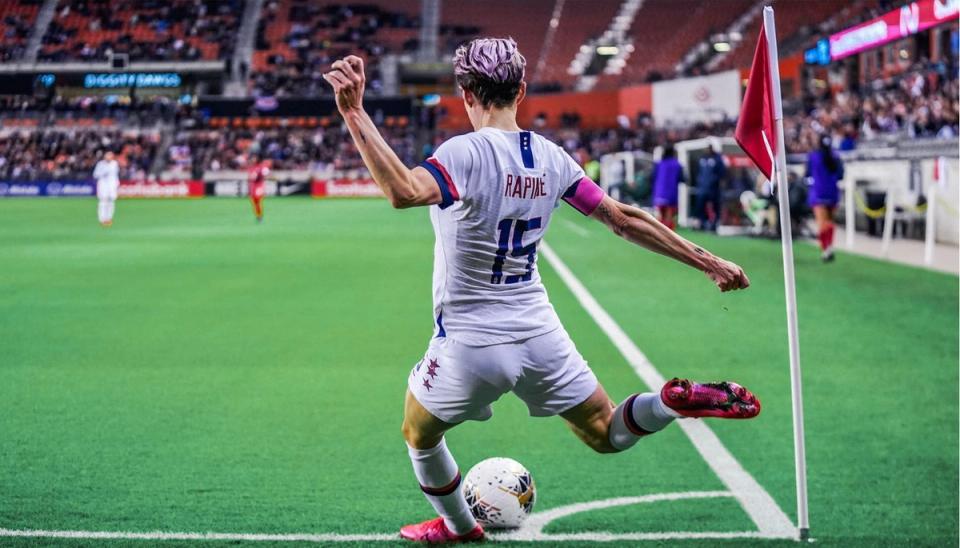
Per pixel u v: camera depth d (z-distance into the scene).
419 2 66.56
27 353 9.62
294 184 53.97
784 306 12.67
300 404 7.53
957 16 27.02
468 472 5.28
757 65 4.55
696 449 6.29
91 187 53.34
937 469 5.84
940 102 27.78
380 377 8.54
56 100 56.31
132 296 13.94
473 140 3.65
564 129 57.22
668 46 65.06
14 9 62.03
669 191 24.16
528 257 3.84
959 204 18.98
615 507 5.15
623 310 12.42
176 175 54.56
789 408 7.37
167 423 6.94
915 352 9.56
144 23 62.00
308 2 64.69
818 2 57.38
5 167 54.25
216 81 56.31
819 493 5.39
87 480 5.61
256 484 5.55
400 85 62.94
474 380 3.81
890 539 4.66
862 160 26.59
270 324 11.47
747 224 25.16
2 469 5.81
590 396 4.00
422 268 17.81
